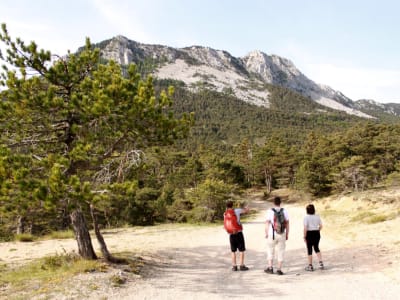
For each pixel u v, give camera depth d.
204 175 53.97
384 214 18.92
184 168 56.28
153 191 39.50
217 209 34.19
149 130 9.35
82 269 8.21
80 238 9.59
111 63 9.27
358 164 51.25
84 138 8.66
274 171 73.94
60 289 6.84
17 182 6.81
